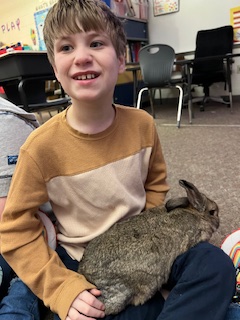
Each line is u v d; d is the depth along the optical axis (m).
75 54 0.83
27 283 0.82
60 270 0.83
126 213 0.95
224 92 4.86
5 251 0.84
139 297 0.83
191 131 3.13
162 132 3.23
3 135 0.97
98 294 0.80
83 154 0.92
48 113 4.82
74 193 0.92
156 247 0.84
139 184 1.01
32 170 0.87
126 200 0.94
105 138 0.94
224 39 4.28
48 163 0.89
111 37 0.88
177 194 1.75
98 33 0.84
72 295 0.77
